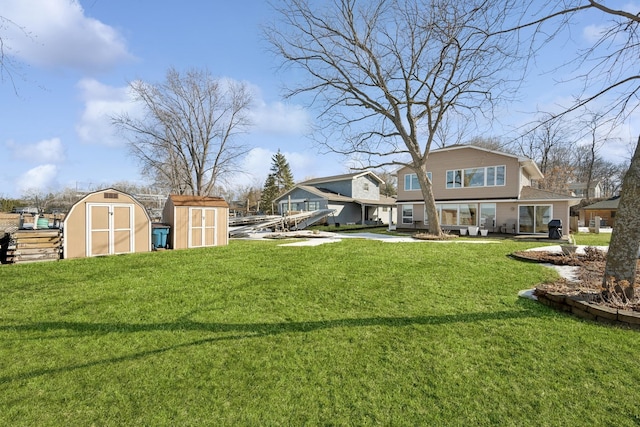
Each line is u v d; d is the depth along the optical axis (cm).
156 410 241
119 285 605
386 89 1540
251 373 291
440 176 2150
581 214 2973
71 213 945
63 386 272
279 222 2106
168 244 1183
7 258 841
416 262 816
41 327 399
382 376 284
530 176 2303
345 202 3088
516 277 643
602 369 288
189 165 2472
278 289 574
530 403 244
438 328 387
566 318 413
